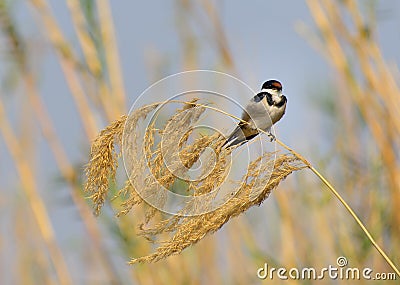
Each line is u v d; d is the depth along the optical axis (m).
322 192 9.71
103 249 9.66
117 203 7.89
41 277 10.46
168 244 5.50
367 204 9.59
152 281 9.36
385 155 8.83
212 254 9.84
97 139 5.36
